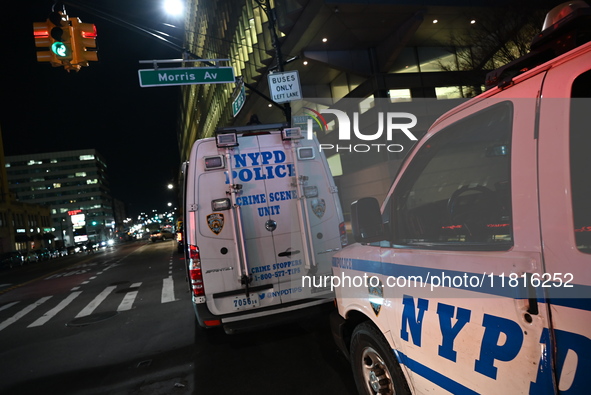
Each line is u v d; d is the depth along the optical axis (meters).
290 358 4.34
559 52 1.64
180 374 4.25
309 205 4.59
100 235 121.38
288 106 11.34
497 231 1.96
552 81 1.48
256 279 4.39
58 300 10.20
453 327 1.84
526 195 1.51
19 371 4.95
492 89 1.80
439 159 8.04
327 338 4.83
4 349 6.05
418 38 22.33
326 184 4.71
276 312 4.39
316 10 18.42
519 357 1.49
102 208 126.62
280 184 4.59
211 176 4.44
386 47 21.91
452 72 20.30
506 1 18.48
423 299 2.08
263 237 4.46
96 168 127.25
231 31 30.39
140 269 16.06
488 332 1.64
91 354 5.30
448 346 1.89
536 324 1.42
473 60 17.98
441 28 21.16
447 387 1.93
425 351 2.07
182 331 5.87
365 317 3.11
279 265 4.47
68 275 17.52
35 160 123.06
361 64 22.86
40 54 8.31
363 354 2.87
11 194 61.41
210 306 4.26
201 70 10.26
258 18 24.03
